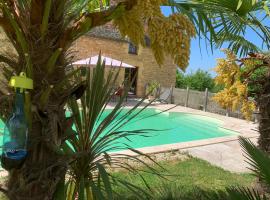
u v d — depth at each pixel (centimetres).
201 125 1722
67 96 187
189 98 2189
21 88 169
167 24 160
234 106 440
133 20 179
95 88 237
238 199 261
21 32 175
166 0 174
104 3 265
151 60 2608
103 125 238
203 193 376
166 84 2741
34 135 178
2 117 191
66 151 231
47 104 177
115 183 240
